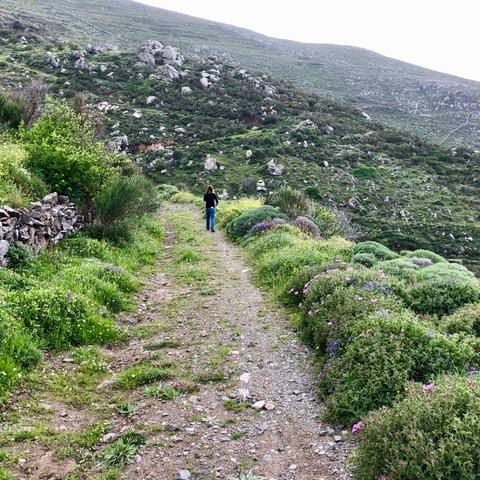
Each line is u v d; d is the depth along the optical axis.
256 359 7.53
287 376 6.96
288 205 24.92
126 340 8.17
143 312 9.73
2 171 11.68
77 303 8.17
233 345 8.05
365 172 61.44
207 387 6.54
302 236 17.28
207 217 21.66
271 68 190.62
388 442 4.12
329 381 6.21
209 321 9.22
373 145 74.06
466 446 3.71
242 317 9.54
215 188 51.44
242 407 5.99
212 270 13.48
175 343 7.99
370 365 5.90
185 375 6.84
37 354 6.58
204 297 10.83
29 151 13.62
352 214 47.31
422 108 168.88
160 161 58.09
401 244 40.69
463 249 41.16
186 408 5.92
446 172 67.50
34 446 4.91
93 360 7.02
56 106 15.23
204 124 71.06
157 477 4.58
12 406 5.50
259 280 12.35
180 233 20.09
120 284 10.58
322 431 5.48
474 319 7.35
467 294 8.66
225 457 4.95
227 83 89.44
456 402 4.18
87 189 13.90
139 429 5.38
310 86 171.12
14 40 93.44
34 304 7.43
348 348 6.41
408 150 74.19
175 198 38.28
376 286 8.61
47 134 14.45
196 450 5.05
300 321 8.72
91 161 13.81
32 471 4.55
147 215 21.05
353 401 5.61
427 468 3.71
